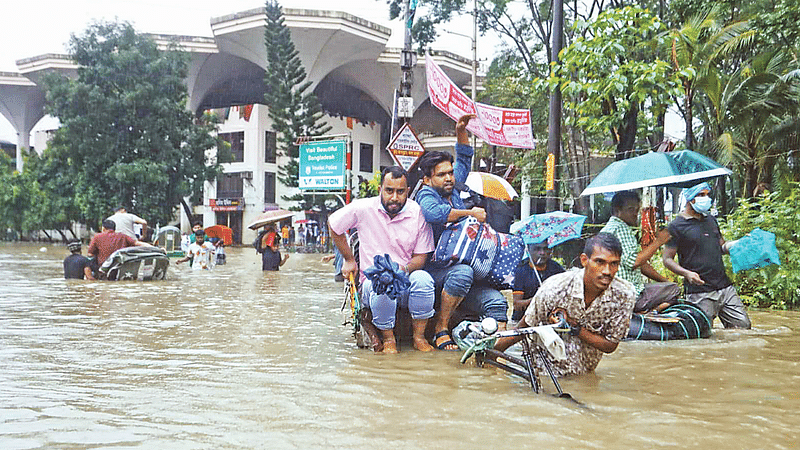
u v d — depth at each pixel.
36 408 3.47
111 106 34.62
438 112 14.84
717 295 6.62
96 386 3.99
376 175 32.66
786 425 3.24
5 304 8.58
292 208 37.62
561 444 2.92
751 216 9.93
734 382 4.20
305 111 36.34
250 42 42.25
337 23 39.91
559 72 12.66
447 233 5.56
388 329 5.28
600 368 4.65
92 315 7.54
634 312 6.32
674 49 12.98
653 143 18.20
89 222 40.16
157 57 36.31
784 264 8.84
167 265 13.55
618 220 6.38
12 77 50.72
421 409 3.48
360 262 5.57
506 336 4.20
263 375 4.32
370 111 52.56
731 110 14.52
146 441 2.93
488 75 28.30
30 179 44.41
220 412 3.41
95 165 35.88
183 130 37.50
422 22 24.66
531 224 6.52
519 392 3.88
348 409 3.48
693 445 2.92
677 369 4.62
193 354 5.10
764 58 14.12
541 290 4.30
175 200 38.25
